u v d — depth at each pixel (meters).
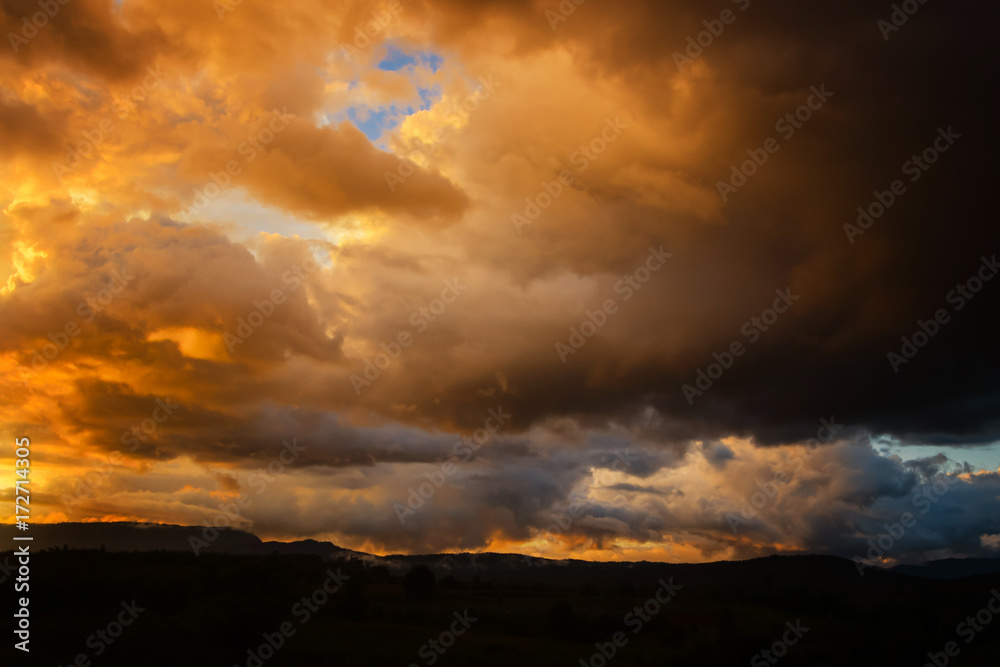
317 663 43.50
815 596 85.56
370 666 43.38
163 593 59.44
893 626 54.84
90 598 57.19
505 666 46.03
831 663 47.72
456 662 45.56
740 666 47.88
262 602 53.28
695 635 66.25
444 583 125.69
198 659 42.59
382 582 109.75
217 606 51.19
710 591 106.88
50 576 61.22
